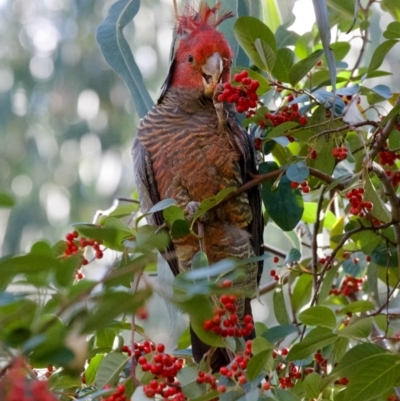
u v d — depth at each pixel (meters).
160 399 5.03
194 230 6.90
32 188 16.06
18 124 16.20
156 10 16.58
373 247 6.45
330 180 6.00
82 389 5.47
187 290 3.57
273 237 15.06
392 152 6.16
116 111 16.58
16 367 3.08
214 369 5.77
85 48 16.50
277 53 6.23
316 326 5.20
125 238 5.30
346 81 7.05
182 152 6.97
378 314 5.99
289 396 4.73
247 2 7.52
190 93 7.16
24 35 16.77
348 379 5.32
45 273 3.36
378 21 13.74
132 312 3.16
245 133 6.97
